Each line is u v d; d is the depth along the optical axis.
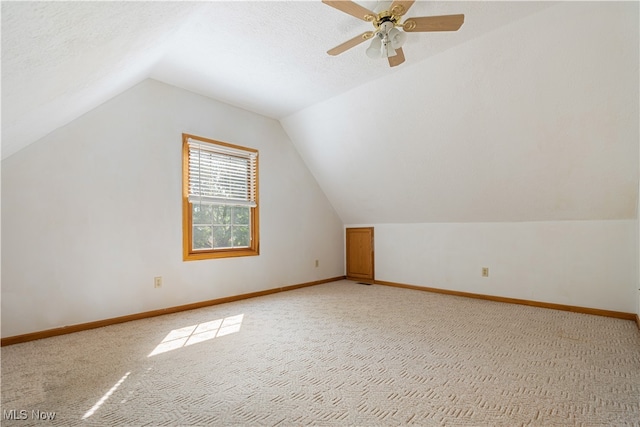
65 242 2.64
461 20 1.82
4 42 0.91
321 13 2.14
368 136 3.78
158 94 3.22
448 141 3.30
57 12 0.95
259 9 2.09
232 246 3.88
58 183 2.62
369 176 4.29
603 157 2.69
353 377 1.86
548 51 2.32
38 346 2.33
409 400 1.60
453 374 1.89
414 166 3.77
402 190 4.17
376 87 3.23
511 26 2.30
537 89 2.54
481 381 1.80
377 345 2.36
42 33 1.01
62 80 1.62
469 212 3.90
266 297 4.00
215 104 3.68
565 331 2.64
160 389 1.72
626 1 1.93
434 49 2.61
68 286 2.65
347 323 2.90
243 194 3.96
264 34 2.38
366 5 2.08
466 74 2.71
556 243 3.37
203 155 3.59
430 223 4.36
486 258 3.86
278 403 1.58
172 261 3.28
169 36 2.20
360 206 4.87
